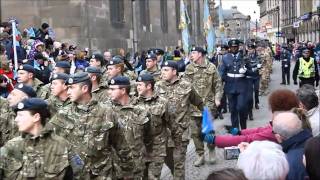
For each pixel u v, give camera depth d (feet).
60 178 14.87
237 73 37.60
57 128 18.63
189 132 29.09
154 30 110.01
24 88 18.71
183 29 66.59
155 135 23.48
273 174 10.32
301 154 13.62
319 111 16.92
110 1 79.15
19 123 14.88
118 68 28.45
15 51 35.24
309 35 196.75
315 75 54.65
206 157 32.83
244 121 38.19
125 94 22.57
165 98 25.31
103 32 74.13
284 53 84.23
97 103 19.07
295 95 16.08
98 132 18.65
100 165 18.76
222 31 102.22
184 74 34.01
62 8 67.36
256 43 76.18
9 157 14.93
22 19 67.62
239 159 10.77
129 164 19.77
